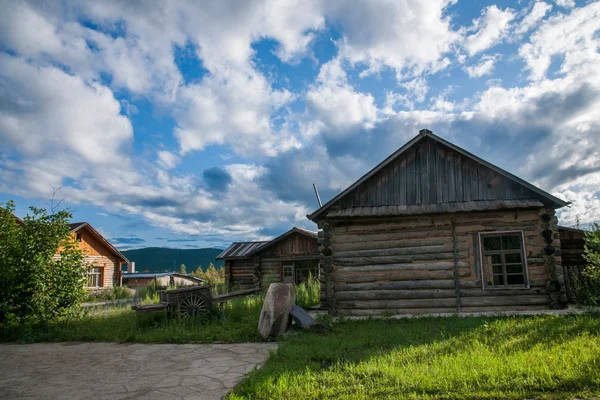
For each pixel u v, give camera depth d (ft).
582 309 39.75
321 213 48.96
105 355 30.14
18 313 42.06
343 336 32.17
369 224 46.91
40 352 32.42
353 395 17.81
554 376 18.51
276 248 92.94
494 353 23.15
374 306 45.06
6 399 20.08
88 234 108.68
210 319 43.45
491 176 45.98
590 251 40.60
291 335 34.12
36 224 45.03
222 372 23.93
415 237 45.57
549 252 41.81
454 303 43.34
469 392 17.52
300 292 59.52
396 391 18.19
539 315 36.83
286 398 18.20
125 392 20.51
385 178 48.78
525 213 43.57
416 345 27.27
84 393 20.61
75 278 45.98
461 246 44.29
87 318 46.96
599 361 19.88
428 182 47.50
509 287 42.60
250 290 66.13
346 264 46.62
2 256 41.52
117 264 119.65
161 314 43.19
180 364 26.35
